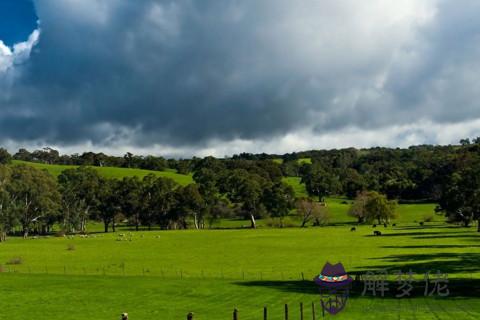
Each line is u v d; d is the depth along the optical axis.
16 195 151.88
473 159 191.12
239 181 196.75
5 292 50.69
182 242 120.19
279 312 40.31
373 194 181.12
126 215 187.25
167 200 187.00
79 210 175.12
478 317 35.94
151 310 42.09
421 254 81.88
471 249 87.44
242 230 166.00
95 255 92.31
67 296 48.50
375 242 108.44
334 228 165.12
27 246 112.50
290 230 159.75
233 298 46.91
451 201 146.88
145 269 71.44
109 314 40.69
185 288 52.41
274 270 68.12
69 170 191.75
